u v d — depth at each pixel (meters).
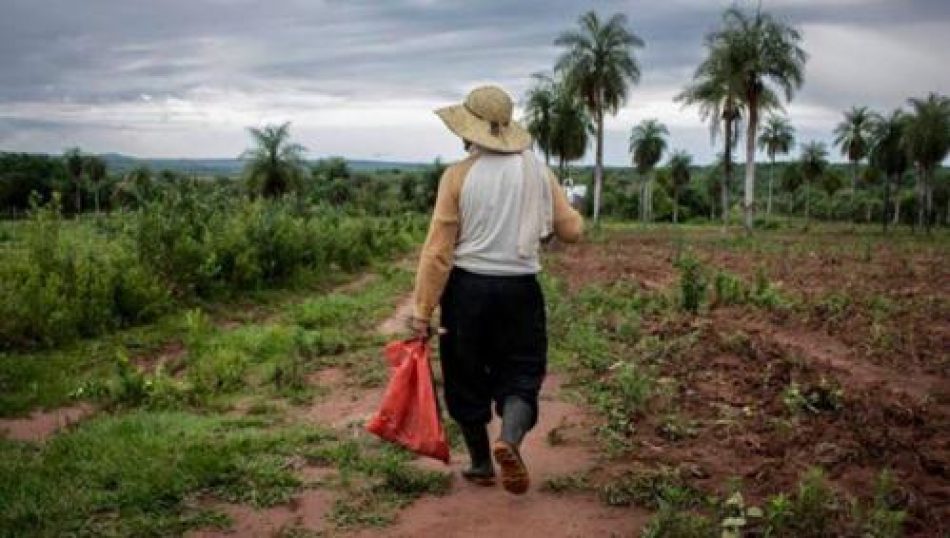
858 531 3.99
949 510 4.32
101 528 4.11
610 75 54.78
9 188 104.50
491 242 4.20
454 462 5.19
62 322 9.25
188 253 12.79
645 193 89.94
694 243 39.12
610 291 14.66
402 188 93.00
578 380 7.30
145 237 12.73
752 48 49.62
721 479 4.79
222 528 4.18
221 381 7.36
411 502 4.50
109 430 5.68
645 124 85.06
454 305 4.30
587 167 133.00
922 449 5.49
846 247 37.56
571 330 9.58
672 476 4.75
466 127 4.24
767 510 4.21
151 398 6.70
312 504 4.49
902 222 108.00
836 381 7.29
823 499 4.20
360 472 4.96
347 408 6.60
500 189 4.19
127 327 10.46
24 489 4.53
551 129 61.69
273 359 8.45
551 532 4.11
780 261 26.78
